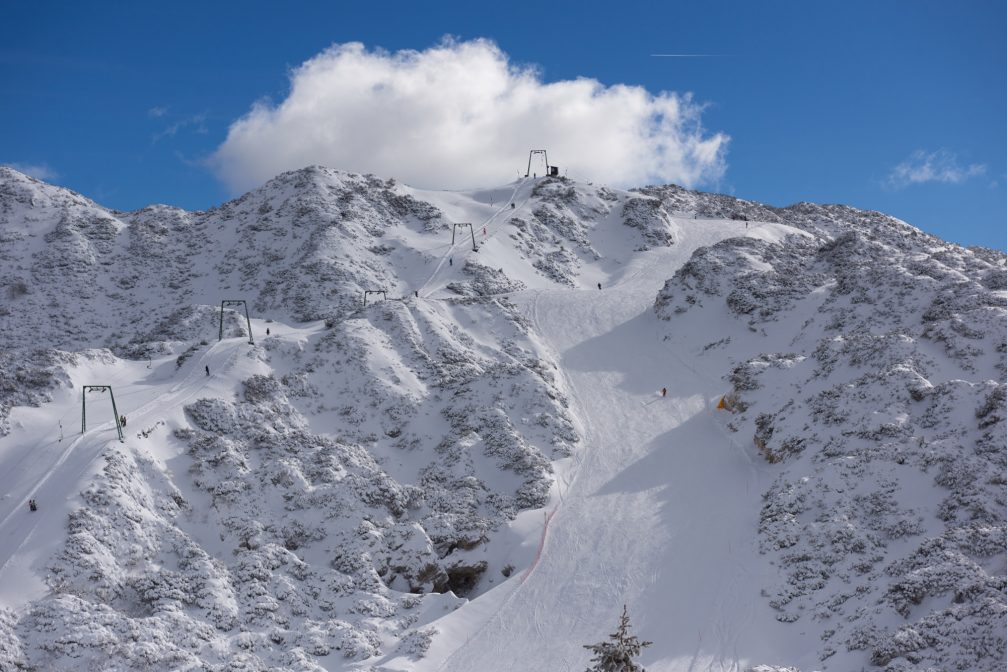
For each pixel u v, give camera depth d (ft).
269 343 241.55
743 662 128.88
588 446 214.90
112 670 129.39
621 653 97.66
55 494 162.91
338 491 184.55
